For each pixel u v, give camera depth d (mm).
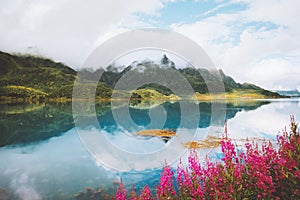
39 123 19266
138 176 5312
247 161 3385
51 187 6258
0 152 10430
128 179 5383
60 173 7148
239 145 7594
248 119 16953
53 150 10383
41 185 6449
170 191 3523
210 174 3467
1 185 6531
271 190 2855
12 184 6605
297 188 2916
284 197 2998
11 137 14078
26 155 9828
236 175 3076
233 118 17656
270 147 3623
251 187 3084
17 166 8258
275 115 20094
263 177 2936
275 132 11266
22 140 13203
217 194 2951
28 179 6949
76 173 6969
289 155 3039
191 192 3291
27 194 5969
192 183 3402
